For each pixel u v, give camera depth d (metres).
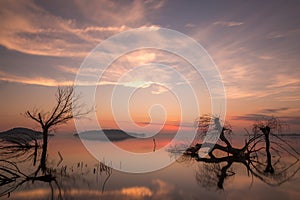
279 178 26.31
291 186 22.69
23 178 26.08
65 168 30.77
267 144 33.94
